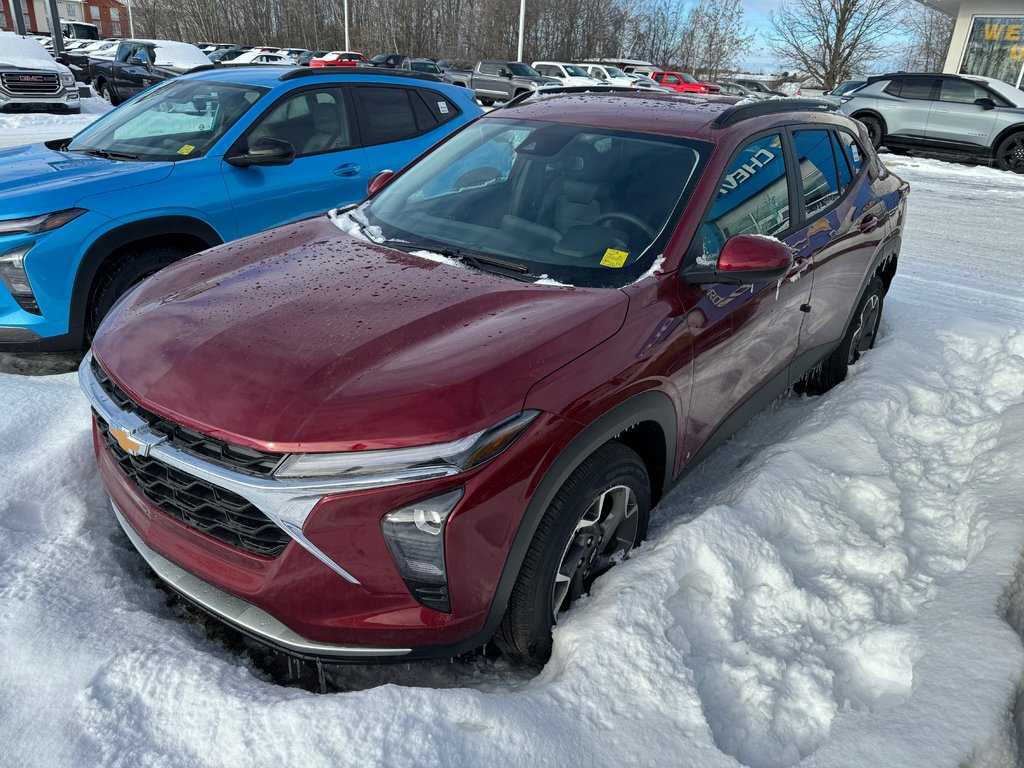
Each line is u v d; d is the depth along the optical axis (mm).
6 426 3264
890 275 4801
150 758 1864
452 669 2377
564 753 1870
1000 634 2246
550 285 2562
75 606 2371
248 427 1926
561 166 3078
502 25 45531
